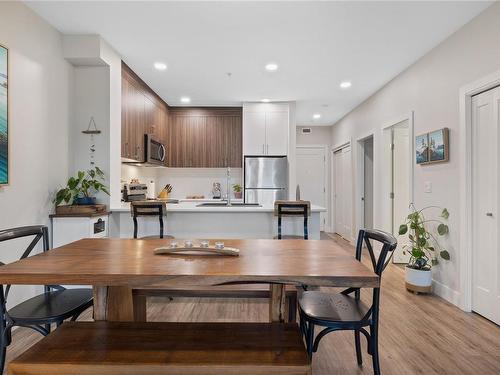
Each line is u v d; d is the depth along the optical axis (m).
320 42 3.17
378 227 4.72
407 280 3.40
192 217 3.50
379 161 4.69
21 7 2.53
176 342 1.40
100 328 1.53
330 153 7.46
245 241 2.04
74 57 3.07
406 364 2.04
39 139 2.76
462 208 2.85
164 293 1.86
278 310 1.62
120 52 3.44
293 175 5.38
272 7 2.59
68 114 3.18
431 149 3.27
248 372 1.24
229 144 5.76
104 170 3.28
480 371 1.97
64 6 2.59
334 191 7.33
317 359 2.11
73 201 3.12
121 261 1.48
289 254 1.65
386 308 2.94
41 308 1.66
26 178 2.61
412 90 3.71
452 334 2.43
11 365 1.23
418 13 2.64
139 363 1.24
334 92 4.83
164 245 1.88
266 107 5.41
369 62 3.67
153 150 4.57
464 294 2.86
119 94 3.51
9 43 2.42
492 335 2.41
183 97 5.14
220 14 2.69
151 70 3.96
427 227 3.41
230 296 1.89
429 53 3.37
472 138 2.79
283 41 3.16
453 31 2.93
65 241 2.92
